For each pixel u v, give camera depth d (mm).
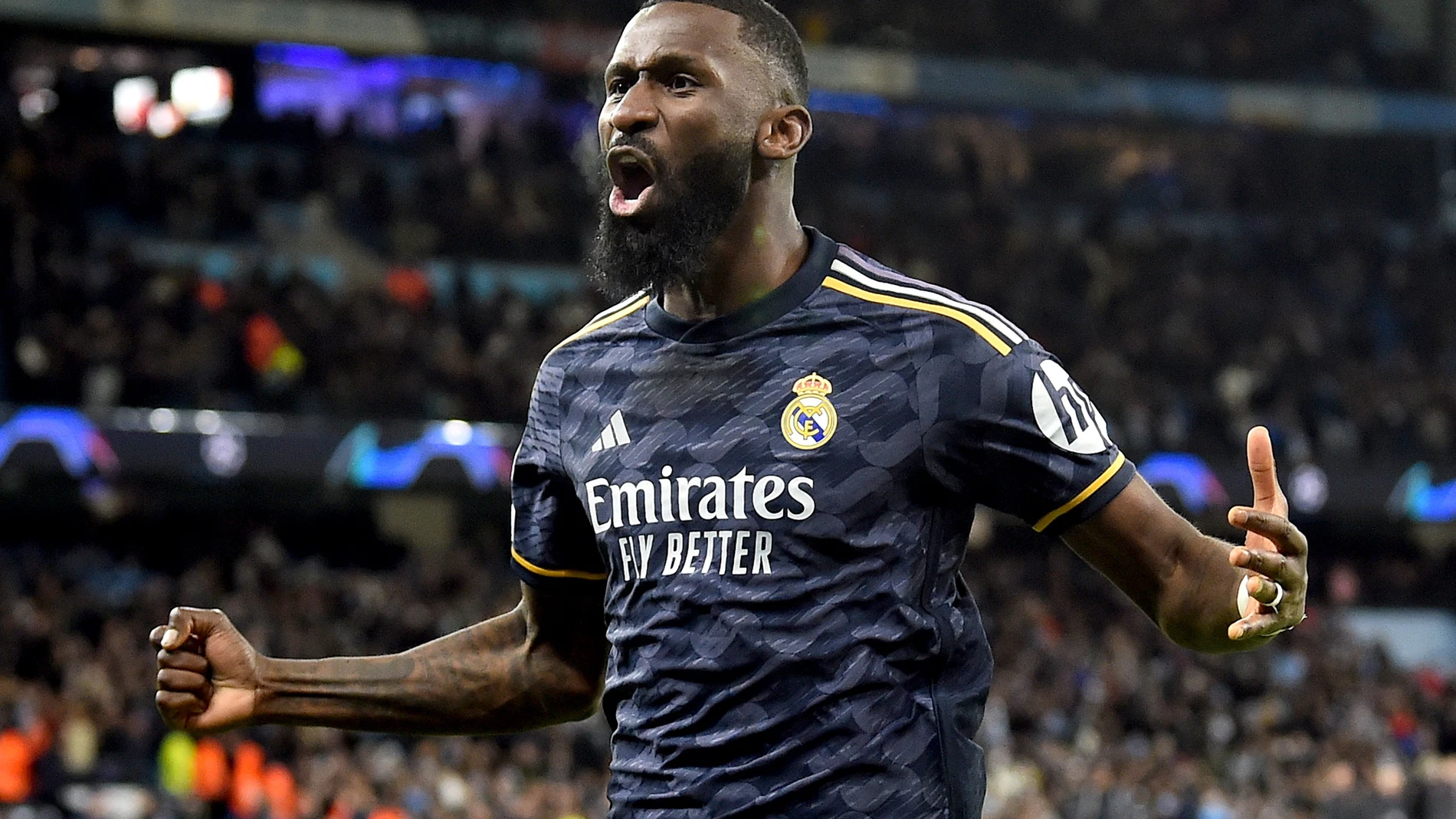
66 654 17250
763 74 3053
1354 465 26938
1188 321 29391
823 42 29344
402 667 3428
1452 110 32500
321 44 26062
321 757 15586
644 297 3250
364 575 21734
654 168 2990
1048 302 29062
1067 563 26484
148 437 21172
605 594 3154
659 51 3014
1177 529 2980
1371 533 29297
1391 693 22047
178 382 21938
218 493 23312
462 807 14859
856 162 31375
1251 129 32844
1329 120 31844
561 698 3465
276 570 20500
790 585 2885
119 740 15898
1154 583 3000
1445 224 34312
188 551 22422
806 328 3012
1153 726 20688
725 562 2918
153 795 14844
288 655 18297
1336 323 30375
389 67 28609
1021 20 30969
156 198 25609
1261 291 30734
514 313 25578
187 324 22656
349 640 18984
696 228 3000
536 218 28234
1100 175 33688
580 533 3324
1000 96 30078
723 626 2895
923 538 2951
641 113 2990
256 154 27484
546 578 3371
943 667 2969
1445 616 28797
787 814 2848
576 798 15711
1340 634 25094
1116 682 21547
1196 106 31219
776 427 2947
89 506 23250
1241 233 32625
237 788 15031
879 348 2969
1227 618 2895
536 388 3320
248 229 26141
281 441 21875
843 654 2867
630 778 2998
